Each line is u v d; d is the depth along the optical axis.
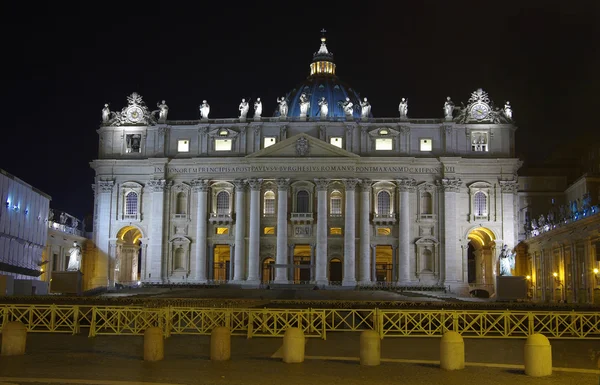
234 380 25.59
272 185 112.88
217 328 30.34
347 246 110.00
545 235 94.94
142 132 116.75
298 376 26.47
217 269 116.56
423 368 28.38
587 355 33.06
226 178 113.31
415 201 112.31
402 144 113.00
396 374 27.02
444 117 115.69
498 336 39.06
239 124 114.44
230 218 112.38
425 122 113.94
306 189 112.25
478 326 45.53
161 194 113.62
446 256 110.12
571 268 83.50
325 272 110.25
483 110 114.00
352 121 113.62
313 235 111.62
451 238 110.38
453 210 110.94
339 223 112.06
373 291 96.50
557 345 36.84
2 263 83.69
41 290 83.56
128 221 115.06
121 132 116.88
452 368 27.91
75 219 119.38
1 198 84.25
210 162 113.06
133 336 39.19
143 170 116.00
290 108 137.38
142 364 28.97
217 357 29.92
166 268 113.12
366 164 111.81
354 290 100.25
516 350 34.81
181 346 35.25
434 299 82.38
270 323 46.03
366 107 115.19
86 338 38.16
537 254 103.31
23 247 92.94
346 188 111.00
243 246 111.69
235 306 51.44
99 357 30.86
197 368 28.05
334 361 29.92
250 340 37.94
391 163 111.38
